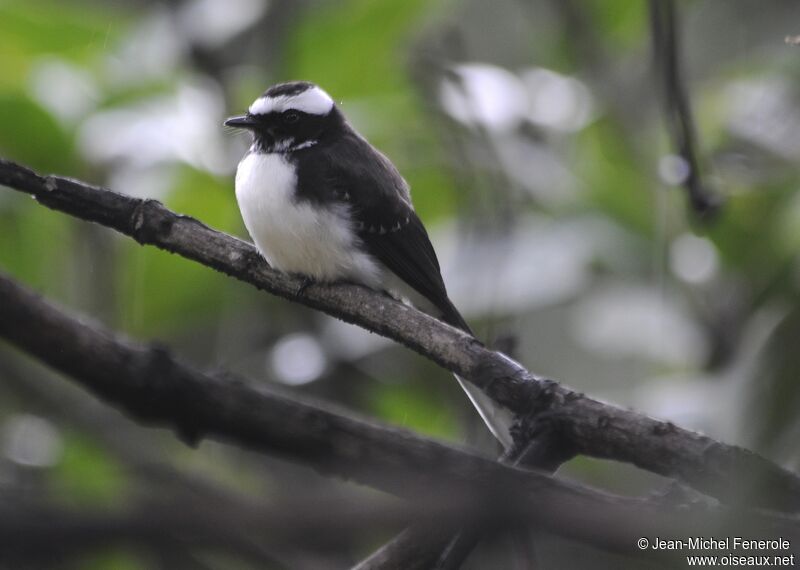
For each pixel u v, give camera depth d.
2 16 11.89
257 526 3.00
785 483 5.25
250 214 9.70
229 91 12.22
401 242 9.98
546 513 3.38
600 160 12.53
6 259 11.67
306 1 12.73
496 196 11.89
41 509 2.87
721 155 12.64
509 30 14.95
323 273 9.73
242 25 12.38
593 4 13.90
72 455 11.13
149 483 10.38
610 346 12.20
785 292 10.54
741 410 10.02
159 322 11.72
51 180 8.08
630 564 9.55
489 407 8.34
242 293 12.15
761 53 14.62
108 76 11.77
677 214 11.88
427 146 12.23
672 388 11.15
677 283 11.77
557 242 11.66
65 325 7.05
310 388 11.77
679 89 9.12
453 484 4.16
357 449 5.88
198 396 6.59
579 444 6.11
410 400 11.72
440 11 13.56
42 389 11.75
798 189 11.10
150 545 3.05
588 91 13.37
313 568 8.23
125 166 11.20
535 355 12.58
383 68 12.45
